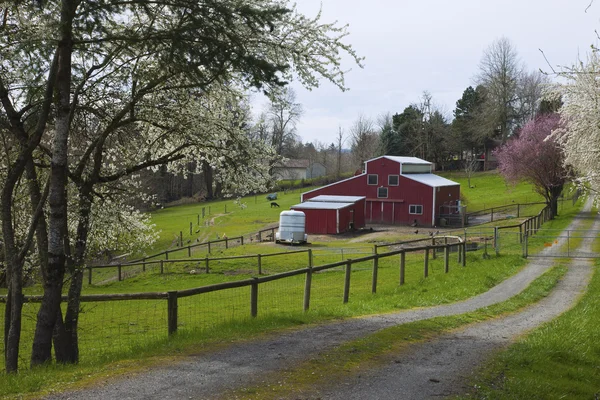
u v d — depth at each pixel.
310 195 61.72
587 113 22.08
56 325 9.55
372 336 9.80
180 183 94.06
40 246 9.99
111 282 28.95
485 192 76.50
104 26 9.14
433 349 9.35
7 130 9.76
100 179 10.69
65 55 8.92
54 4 8.42
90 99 10.38
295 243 41.16
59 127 9.00
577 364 9.31
